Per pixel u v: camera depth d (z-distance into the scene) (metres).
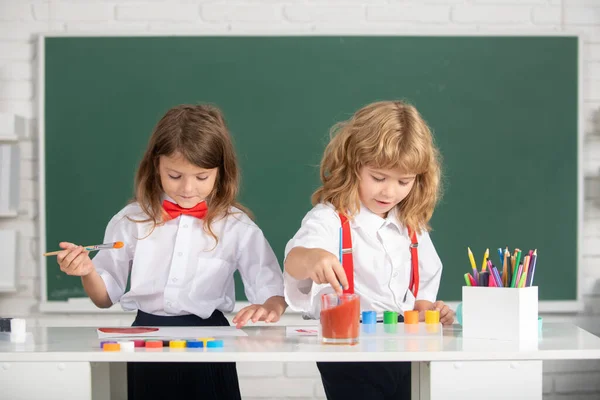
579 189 3.05
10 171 2.88
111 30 3.01
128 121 3.02
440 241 3.04
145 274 1.92
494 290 1.52
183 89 3.02
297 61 3.02
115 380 1.81
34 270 3.02
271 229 3.04
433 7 3.05
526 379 1.37
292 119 3.03
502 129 3.05
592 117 3.08
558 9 3.07
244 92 3.03
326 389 1.83
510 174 3.05
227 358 1.34
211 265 1.93
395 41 3.02
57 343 1.48
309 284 1.69
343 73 3.02
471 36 3.03
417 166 1.74
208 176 1.86
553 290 3.05
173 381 1.88
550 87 3.05
